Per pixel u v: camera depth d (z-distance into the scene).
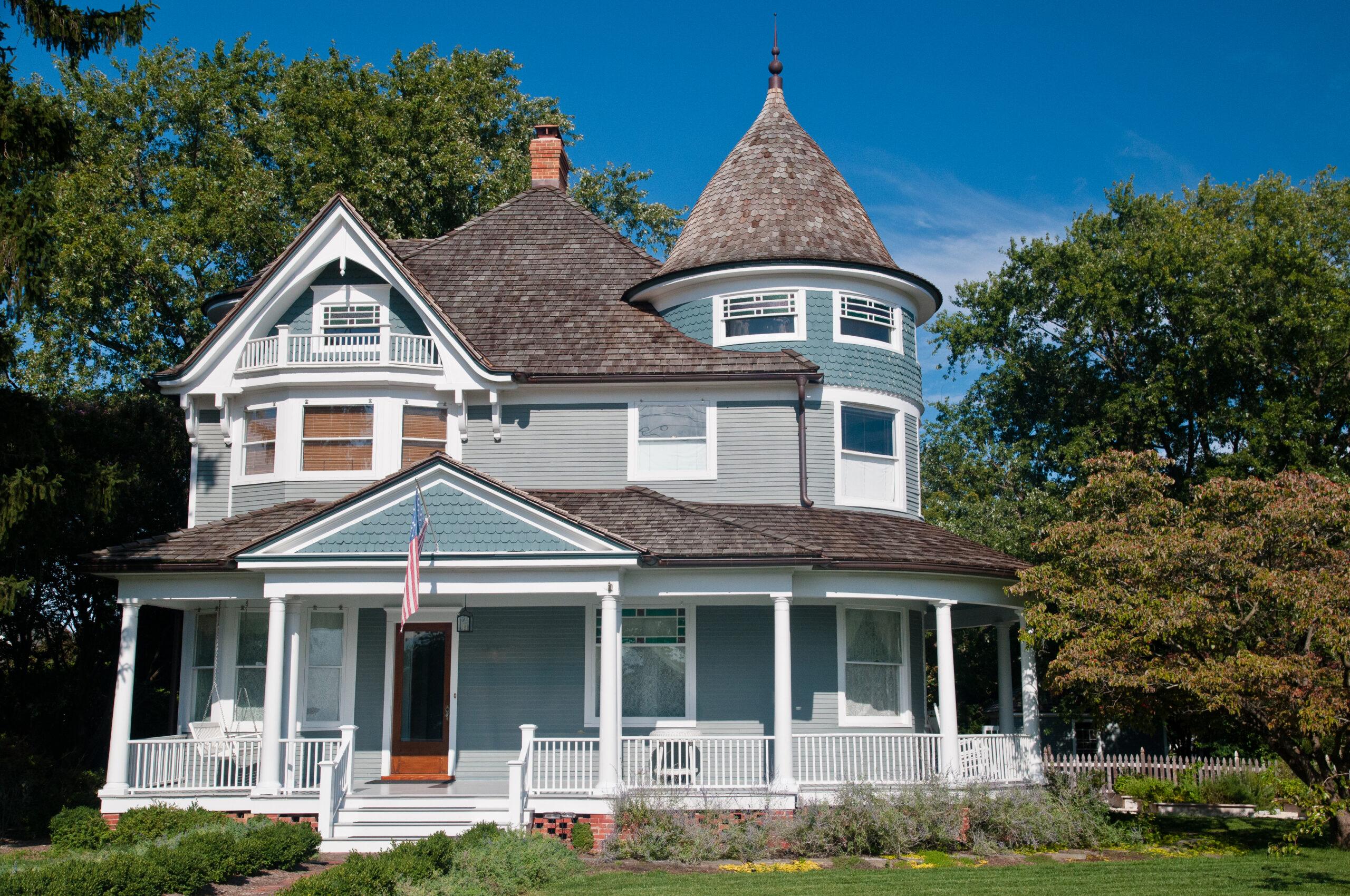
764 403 23.23
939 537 22.81
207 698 22.30
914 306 25.50
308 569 19.12
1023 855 18.53
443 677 21.66
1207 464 34.38
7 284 16.55
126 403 29.80
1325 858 18.03
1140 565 18.80
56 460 20.19
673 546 19.56
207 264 36.97
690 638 21.50
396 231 36.28
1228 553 18.44
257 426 23.20
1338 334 31.69
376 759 21.27
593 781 19.70
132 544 20.84
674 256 25.36
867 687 21.94
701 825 18.14
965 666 40.09
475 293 25.69
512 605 21.77
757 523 21.33
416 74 39.03
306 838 16.66
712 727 21.14
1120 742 34.91
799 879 15.73
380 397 22.64
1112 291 34.53
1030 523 33.53
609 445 23.19
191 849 14.47
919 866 17.11
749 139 26.36
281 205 37.41
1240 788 26.36
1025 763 21.88
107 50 17.70
